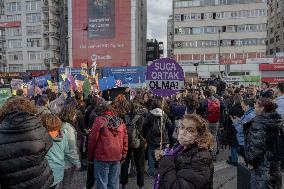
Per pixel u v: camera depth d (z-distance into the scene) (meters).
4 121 3.38
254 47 78.19
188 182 3.16
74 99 9.48
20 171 3.22
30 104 3.73
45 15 80.75
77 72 22.94
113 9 73.56
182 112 10.07
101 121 6.09
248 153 5.19
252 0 78.19
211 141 3.42
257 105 5.28
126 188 7.61
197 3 81.50
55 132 5.36
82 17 74.81
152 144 8.16
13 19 83.06
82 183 7.91
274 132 5.06
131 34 73.19
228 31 79.69
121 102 7.14
